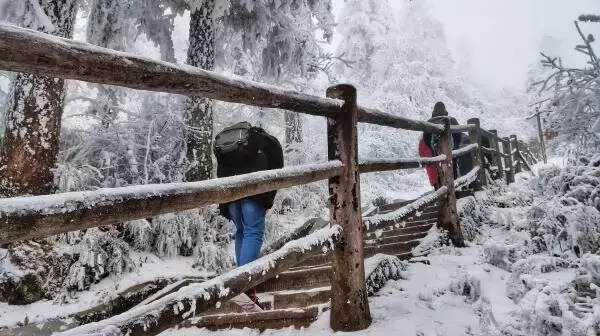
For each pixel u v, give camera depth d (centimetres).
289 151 793
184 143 558
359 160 255
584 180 348
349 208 237
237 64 884
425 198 369
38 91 404
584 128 464
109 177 465
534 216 367
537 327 172
